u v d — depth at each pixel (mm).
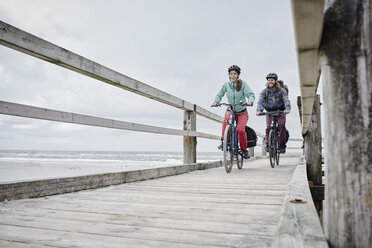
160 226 1826
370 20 906
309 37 838
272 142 6324
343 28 927
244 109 5527
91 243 1498
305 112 2195
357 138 907
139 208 2346
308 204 1583
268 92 5883
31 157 52156
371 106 894
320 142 4340
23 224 1848
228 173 5316
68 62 2787
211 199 2744
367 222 895
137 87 3943
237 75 5293
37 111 2488
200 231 1716
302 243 961
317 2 672
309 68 1043
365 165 898
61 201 2602
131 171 3992
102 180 3471
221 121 7812
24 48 2344
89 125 3150
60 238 1576
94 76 3205
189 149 5992
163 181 4172
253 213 2174
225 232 1692
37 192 2703
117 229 1758
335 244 944
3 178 13109
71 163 29734
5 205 2361
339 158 932
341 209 929
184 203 2562
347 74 919
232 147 5516
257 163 8367
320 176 4312
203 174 5184
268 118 6180
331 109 949
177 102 5152
